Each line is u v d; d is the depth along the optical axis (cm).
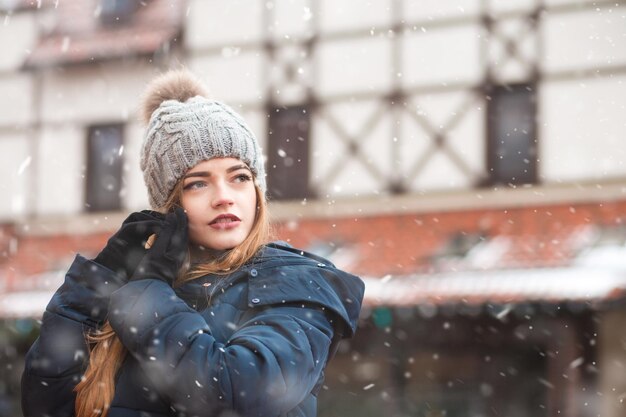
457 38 1733
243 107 1858
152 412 262
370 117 1777
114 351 269
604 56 1662
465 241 1683
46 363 276
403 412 1593
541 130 1694
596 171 1666
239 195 277
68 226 2038
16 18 2128
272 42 1852
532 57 1698
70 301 276
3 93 2102
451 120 1731
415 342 1602
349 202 1792
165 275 265
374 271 1667
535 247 1623
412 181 1753
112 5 2056
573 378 1477
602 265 1516
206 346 247
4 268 2020
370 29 1783
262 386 244
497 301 1435
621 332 1452
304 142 1822
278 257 273
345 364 1650
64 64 2055
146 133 292
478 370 1551
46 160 2066
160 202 288
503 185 1709
